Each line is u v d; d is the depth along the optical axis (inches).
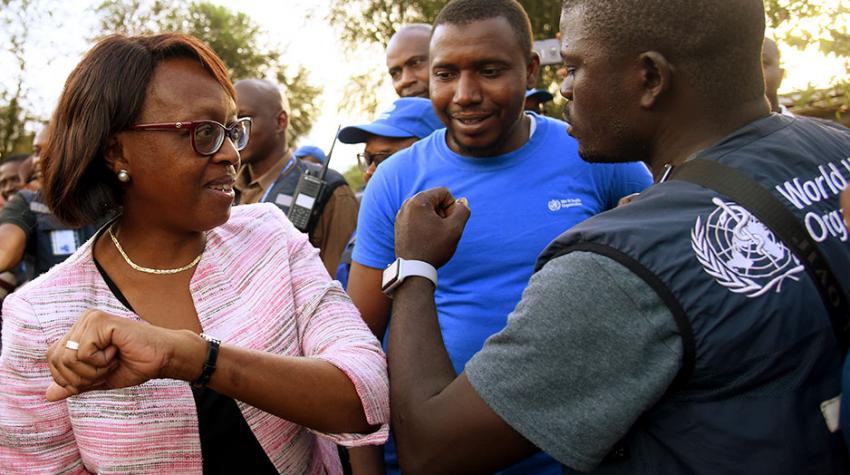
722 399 47.7
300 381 52.8
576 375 48.5
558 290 48.8
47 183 57.6
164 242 59.9
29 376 55.7
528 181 83.0
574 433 48.6
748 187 49.8
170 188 56.3
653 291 46.9
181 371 49.1
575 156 84.7
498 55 80.7
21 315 56.0
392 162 88.3
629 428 48.5
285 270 61.9
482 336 79.5
